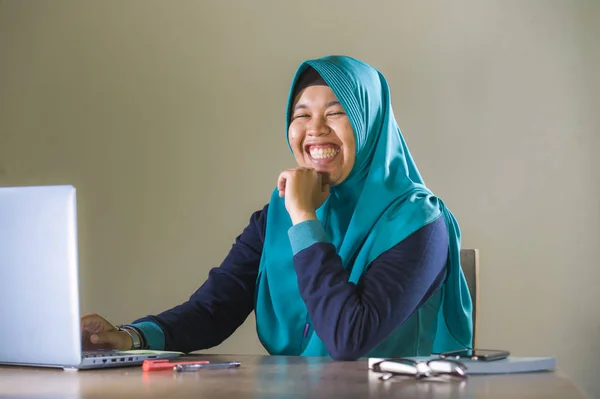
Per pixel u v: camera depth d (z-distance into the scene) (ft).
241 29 9.79
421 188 5.48
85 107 10.25
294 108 5.77
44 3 10.44
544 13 8.95
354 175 5.66
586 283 8.72
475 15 9.11
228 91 9.79
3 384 3.28
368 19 9.40
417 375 3.29
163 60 10.02
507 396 2.79
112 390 3.04
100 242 10.04
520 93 8.96
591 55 8.81
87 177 10.17
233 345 9.56
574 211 8.78
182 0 10.00
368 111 5.57
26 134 10.42
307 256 4.70
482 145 9.04
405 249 4.89
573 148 8.82
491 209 8.98
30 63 10.44
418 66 9.23
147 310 9.86
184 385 3.15
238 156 9.73
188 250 9.79
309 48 9.57
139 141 10.04
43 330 3.74
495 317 8.89
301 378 3.35
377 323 4.44
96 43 10.27
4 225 3.77
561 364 8.72
